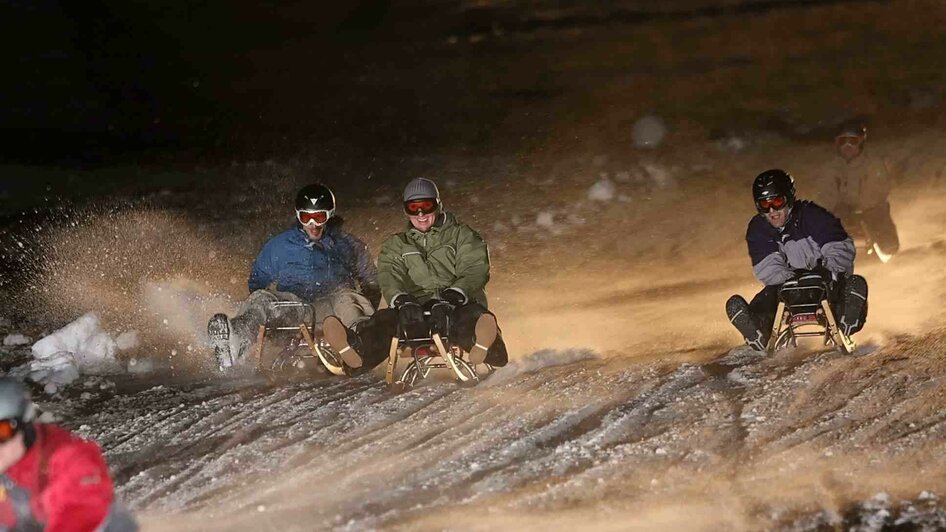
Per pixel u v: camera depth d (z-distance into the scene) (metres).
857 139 42.19
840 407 26.02
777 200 31.00
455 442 25.67
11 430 13.94
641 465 23.38
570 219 51.53
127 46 105.81
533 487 22.58
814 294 30.08
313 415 28.45
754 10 109.88
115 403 31.44
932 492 21.12
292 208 56.78
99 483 14.31
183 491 23.72
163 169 67.19
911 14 100.50
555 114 76.00
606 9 118.88
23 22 106.38
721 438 24.61
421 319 30.34
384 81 92.56
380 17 124.88
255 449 26.08
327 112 82.56
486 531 20.52
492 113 77.75
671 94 78.88
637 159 62.19
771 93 76.62
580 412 27.14
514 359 32.84
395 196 58.16
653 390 28.36
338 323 30.58
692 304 38.22
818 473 22.39
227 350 32.34
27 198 60.69
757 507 20.98
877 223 41.97
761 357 30.75
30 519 14.53
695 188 55.31
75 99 89.56
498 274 44.41
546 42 105.19
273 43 112.38
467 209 54.59
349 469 24.36
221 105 87.06
